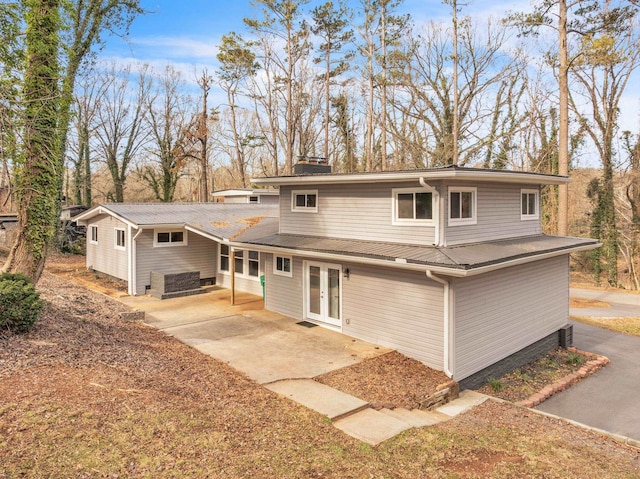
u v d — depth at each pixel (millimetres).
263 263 16562
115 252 18375
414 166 32438
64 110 11125
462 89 28625
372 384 8695
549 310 13117
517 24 21141
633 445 7340
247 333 11781
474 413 8203
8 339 7609
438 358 9594
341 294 11859
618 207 30531
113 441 4988
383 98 29109
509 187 12391
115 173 37094
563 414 9172
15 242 10852
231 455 5129
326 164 14930
